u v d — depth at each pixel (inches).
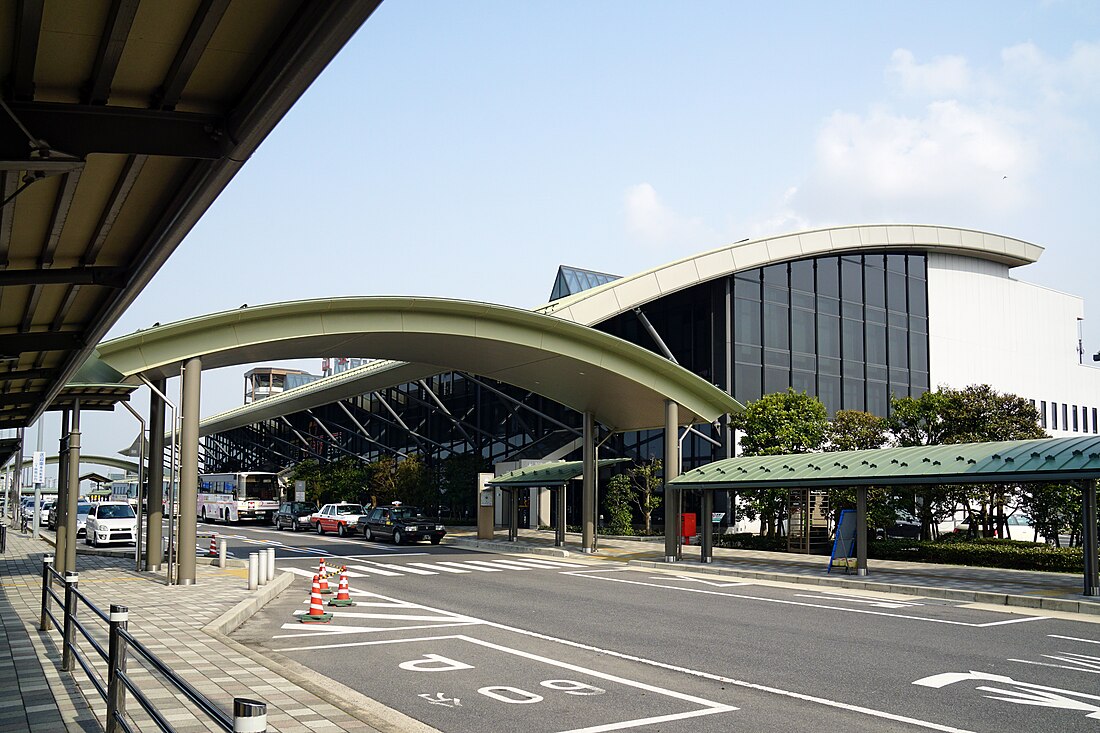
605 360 1141.1
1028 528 1712.6
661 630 575.8
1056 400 2063.2
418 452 2202.3
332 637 545.3
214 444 3988.7
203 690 370.9
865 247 1710.1
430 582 888.3
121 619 263.7
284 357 1071.0
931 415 1226.0
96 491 3390.7
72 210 327.6
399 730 321.4
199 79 240.7
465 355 1160.2
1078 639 546.6
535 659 472.1
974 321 1925.4
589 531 1278.3
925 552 1086.4
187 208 299.4
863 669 446.6
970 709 361.7
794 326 1648.6
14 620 562.6
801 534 1242.6
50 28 211.3
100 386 789.2
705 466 1149.1
